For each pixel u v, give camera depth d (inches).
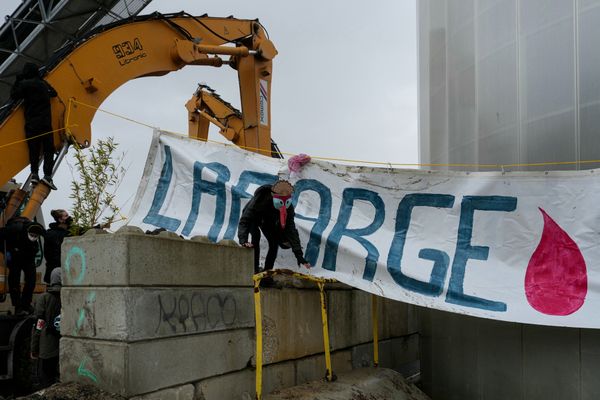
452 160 289.1
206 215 250.2
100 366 149.3
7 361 256.8
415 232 230.1
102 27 321.7
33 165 276.1
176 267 161.9
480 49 269.0
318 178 245.3
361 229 232.8
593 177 212.5
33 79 278.7
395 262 221.8
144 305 149.6
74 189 288.4
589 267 205.5
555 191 217.2
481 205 225.9
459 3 287.7
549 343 230.4
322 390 207.6
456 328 270.1
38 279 322.0
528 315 200.8
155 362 151.6
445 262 220.4
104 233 156.2
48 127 278.8
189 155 262.1
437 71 311.0
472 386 259.3
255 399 189.8
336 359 243.6
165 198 259.9
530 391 235.0
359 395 212.8
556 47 235.1
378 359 282.5
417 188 235.1
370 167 241.0
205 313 171.3
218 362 175.2
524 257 215.6
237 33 411.5
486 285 212.1
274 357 202.5
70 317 160.7
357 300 266.7
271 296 204.5
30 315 268.4
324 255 229.8
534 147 239.9
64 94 297.1
